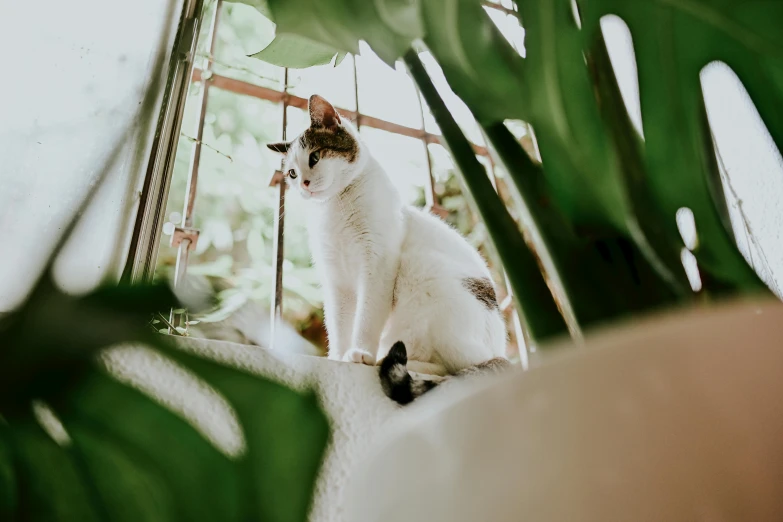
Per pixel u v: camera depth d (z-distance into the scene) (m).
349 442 0.62
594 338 0.27
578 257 0.36
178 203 1.90
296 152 1.54
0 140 0.78
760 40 0.41
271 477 0.29
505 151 0.40
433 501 0.25
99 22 0.94
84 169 0.74
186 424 0.30
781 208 0.62
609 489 0.23
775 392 0.24
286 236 2.03
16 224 0.69
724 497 0.22
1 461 0.28
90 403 0.29
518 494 0.24
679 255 0.36
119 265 0.73
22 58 0.87
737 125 0.60
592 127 0.40
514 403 0.26
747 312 0.26
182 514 0.29
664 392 0.24
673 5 0.43
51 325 0.25
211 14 1.49
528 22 0.43
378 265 1.33
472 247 1.45
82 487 0.28
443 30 0.44
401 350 0.76
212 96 2.00
